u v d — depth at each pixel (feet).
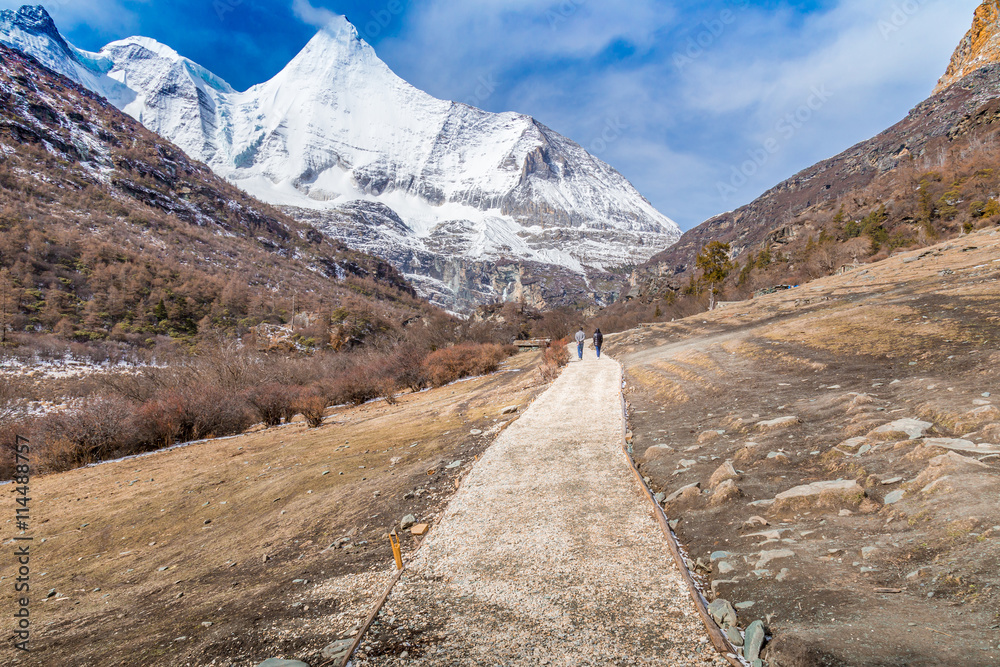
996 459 15.57
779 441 24.31
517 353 192.24
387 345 190.08
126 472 54.60
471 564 17.88
